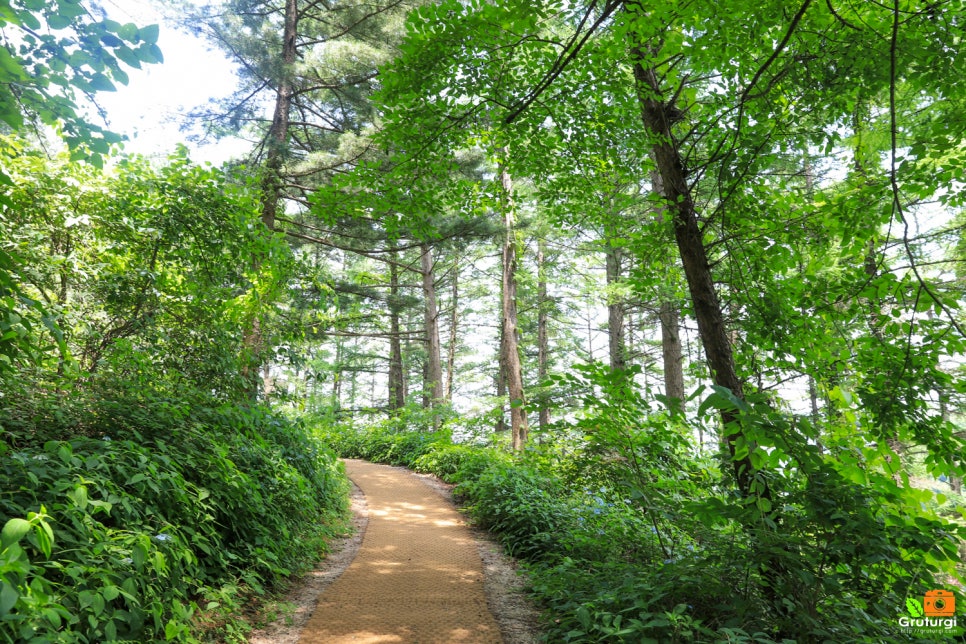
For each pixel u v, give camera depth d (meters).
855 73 4.02
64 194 5.30
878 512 3.24
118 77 2.65
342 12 11.66
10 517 2.70
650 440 4.12
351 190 8.81
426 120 4.81
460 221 13.44
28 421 3.87
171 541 3.20
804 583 3.14
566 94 4.82
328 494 7.66
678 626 3.09
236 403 6.11
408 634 3.88
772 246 4.91
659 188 9.51
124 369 5.33
